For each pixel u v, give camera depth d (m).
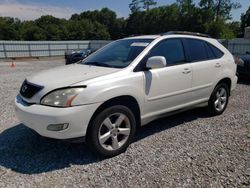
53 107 3.24
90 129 3.44
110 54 4.45
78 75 3.61
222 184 3.00
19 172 3.29
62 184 3.03
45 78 3.63
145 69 3.95
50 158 3.65
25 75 12.80
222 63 5.31
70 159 3.62
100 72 3.70
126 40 4.78
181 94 4.51
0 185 3.01
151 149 3.90
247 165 3.41
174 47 4.51
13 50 32.19
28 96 3.53
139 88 3.82
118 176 3.18
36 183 3.05
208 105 5.30
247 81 10.03
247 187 2.95
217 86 5.30
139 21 71.62
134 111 3.98
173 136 4.38
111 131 3.62
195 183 3.02
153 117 4.19
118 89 3.55
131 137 3.86
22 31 69.81
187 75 4.53
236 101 6.74
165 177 3.15
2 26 68.00
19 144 4.07
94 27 84.25
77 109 3.22
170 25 63.41
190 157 3.63
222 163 3.46
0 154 3.74
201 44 5.05
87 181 3.09
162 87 4.15
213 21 54.91
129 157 3.66
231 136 4.37
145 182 3.05
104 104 3.54
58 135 3.23
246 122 5.06
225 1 55.16
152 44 4.20
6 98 7.14
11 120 5.18
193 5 59.00
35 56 34.28
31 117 3.31
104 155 3.60
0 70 16.09
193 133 4.51
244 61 9.38
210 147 3.95
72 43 38.06
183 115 5.51
